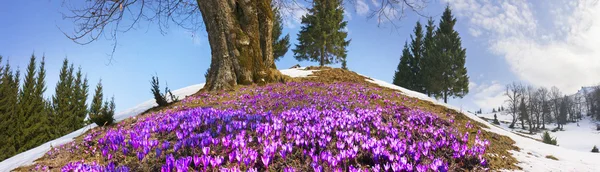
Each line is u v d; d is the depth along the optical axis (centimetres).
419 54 5056
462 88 4500
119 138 478
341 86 1252
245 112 718
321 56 3500
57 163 472
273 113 714
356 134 485
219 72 1148
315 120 602
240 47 1188
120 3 1216
